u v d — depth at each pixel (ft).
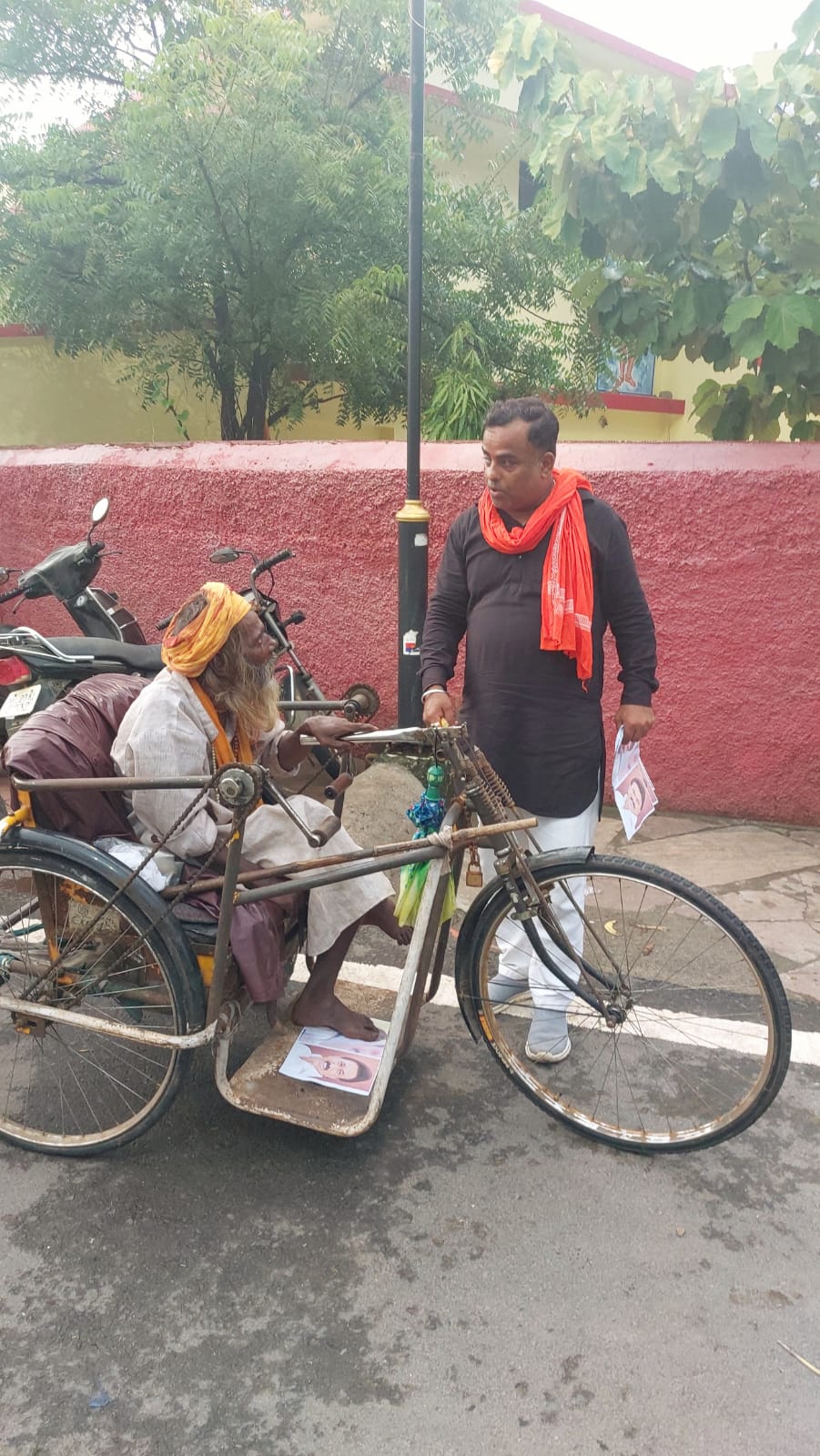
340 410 27.32
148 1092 8.90
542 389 26.84
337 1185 7.79
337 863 7.62
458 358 23.15
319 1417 5.90
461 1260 7.05
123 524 17.72
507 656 8.25
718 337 15.29
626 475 14.58
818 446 14.11
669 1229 7.36
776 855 13.96
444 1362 6.26
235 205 21.77
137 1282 6.86
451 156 26.50
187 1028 7.54
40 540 18.67
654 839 14.58
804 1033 9.78
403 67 24.66
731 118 12.80
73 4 24.04
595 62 32.48
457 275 25.49
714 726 15.05
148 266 22.40
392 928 8.60
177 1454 5.69
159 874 7.88
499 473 7.93
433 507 15.49
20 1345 6.38
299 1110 7.76
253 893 7.52
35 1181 7.84
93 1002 9.47
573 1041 9.68
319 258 23.49
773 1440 5.78
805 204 13.74
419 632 14.29
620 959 11.02
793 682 14.52
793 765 14.87
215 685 7.72
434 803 7.88
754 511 14.06
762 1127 8.51
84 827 8.13
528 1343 6.39
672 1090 8.95
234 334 24.39
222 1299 6.73
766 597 14.32
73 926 8.02
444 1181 7.84
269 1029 9.36
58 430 31.32
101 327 24.88
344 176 21.62
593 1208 7.57
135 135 21.24
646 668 8.36
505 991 9.13
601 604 8.39
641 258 14.74
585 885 8.71
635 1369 6.22
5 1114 8.60
